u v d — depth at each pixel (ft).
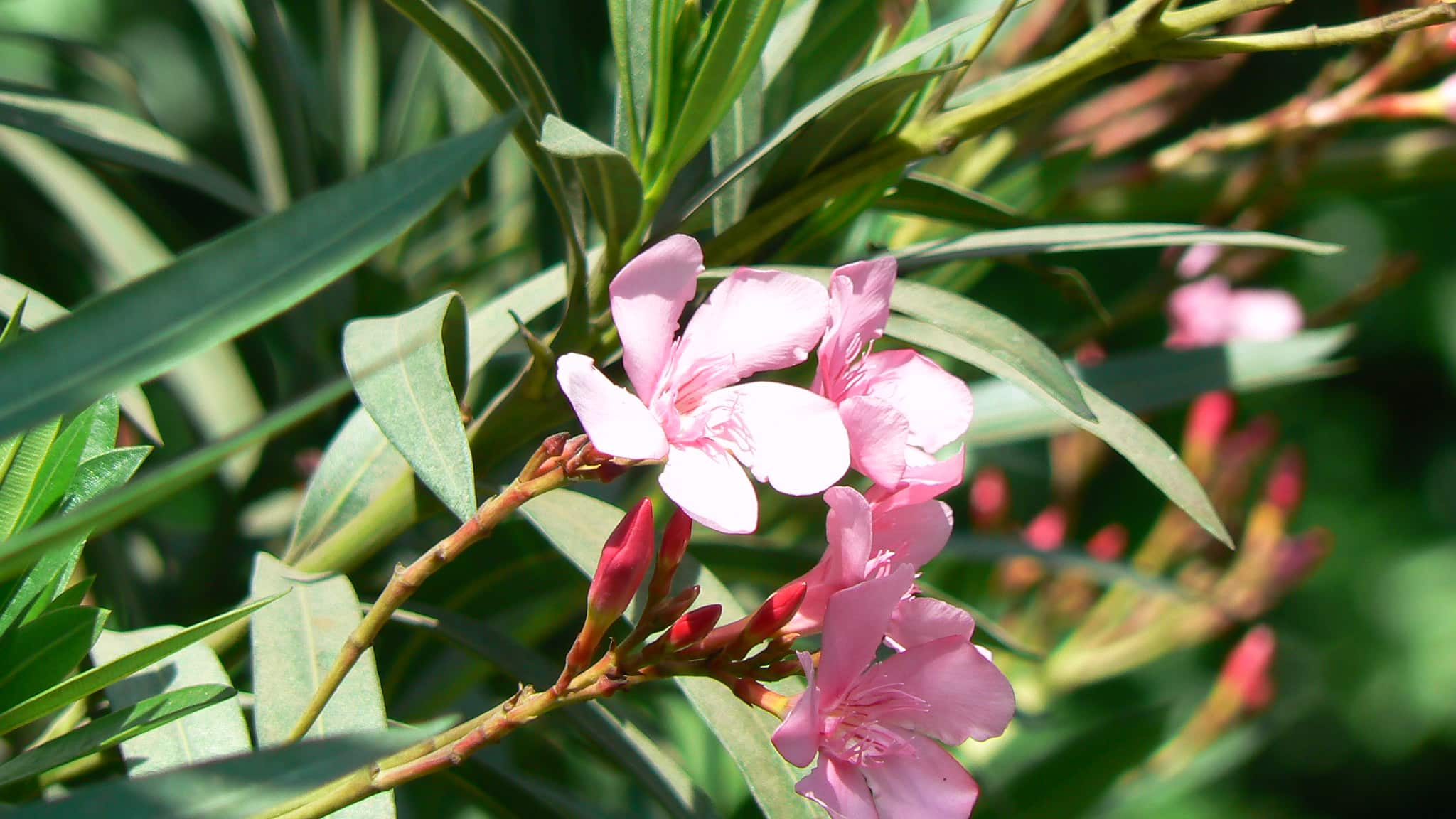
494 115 2.39
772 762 1.62
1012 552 2.20
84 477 1.58
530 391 1.72
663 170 1.74
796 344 1.60
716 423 1.57
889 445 1.55
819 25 2.28
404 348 1.58
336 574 1.70
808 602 1.58
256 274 1.41
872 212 2.21
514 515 1.84
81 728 1.53
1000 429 2.09
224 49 2.43
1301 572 2.74
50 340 1.39
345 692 1.61
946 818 1.55
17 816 1.37
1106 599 2.78
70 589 1.58
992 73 2.45
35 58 3.19
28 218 2.20
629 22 1.72
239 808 1.37
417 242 2.59
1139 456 1.66
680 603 1.53
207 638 1.78
